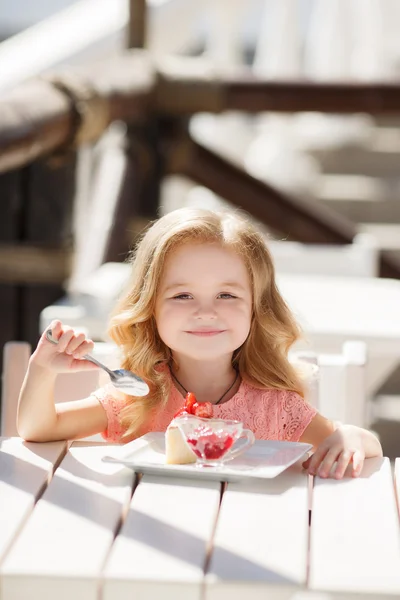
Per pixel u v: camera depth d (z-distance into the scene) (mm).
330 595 1394
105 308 3309
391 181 6758
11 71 4789
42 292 4098
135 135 4863
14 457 1964
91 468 1898
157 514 1653
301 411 2355
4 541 1537
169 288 2213
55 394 2555
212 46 6984
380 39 7070
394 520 1666
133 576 1413
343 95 4926
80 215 4262
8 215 4039
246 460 1922
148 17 5082
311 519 1669
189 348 2205
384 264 5184
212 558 1485
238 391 2359
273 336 2355
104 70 4340
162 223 2289
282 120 7027
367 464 1976
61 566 1443
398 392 4938
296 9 7004
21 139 3098
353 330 3174
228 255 2219
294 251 4480
